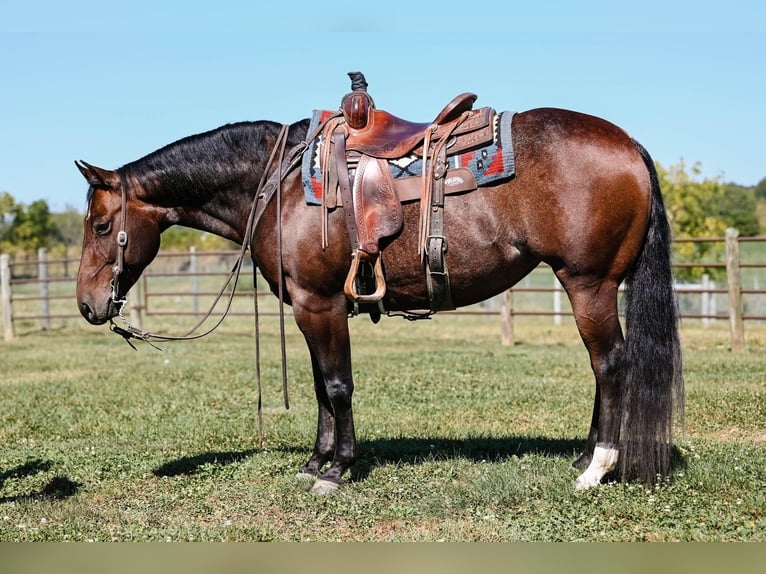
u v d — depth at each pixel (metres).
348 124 4.72
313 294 4.70
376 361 11.20
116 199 5.01
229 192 5.08
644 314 4.41
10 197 40.44
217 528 4.24
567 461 5.15
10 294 16.53
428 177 4.42
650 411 4.38
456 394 8.31
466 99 4.53
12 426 7.36
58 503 4.79
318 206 4.60
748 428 6.30
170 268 33.78
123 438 6.68
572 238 4.32
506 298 13.72
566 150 4.32
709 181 23.80
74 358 12.74
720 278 27.27
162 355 12.98
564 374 9.66
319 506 4.56
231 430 6.84
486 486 4.61
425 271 4.52
